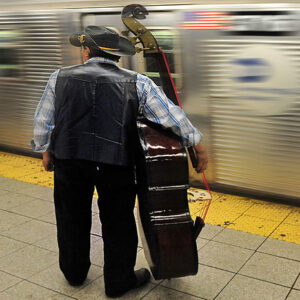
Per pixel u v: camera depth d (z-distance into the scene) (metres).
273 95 3.84
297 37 3.62
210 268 3.04
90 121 2.47
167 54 4.27
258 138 4.01
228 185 4.32
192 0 4.03
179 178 2.47
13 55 5.54
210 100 4.17
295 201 4.02
